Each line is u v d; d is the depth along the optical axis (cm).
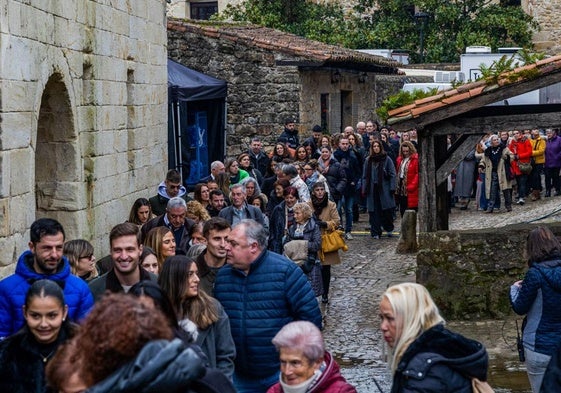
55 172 1212
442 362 496
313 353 547
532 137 2531
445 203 1434
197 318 634
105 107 1343
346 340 1186
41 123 1201
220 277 723
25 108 1013
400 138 2455
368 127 2483
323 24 3716
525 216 2205
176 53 2438
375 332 1222
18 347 575
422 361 495
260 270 710
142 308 359
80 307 681
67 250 817
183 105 2131
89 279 831
